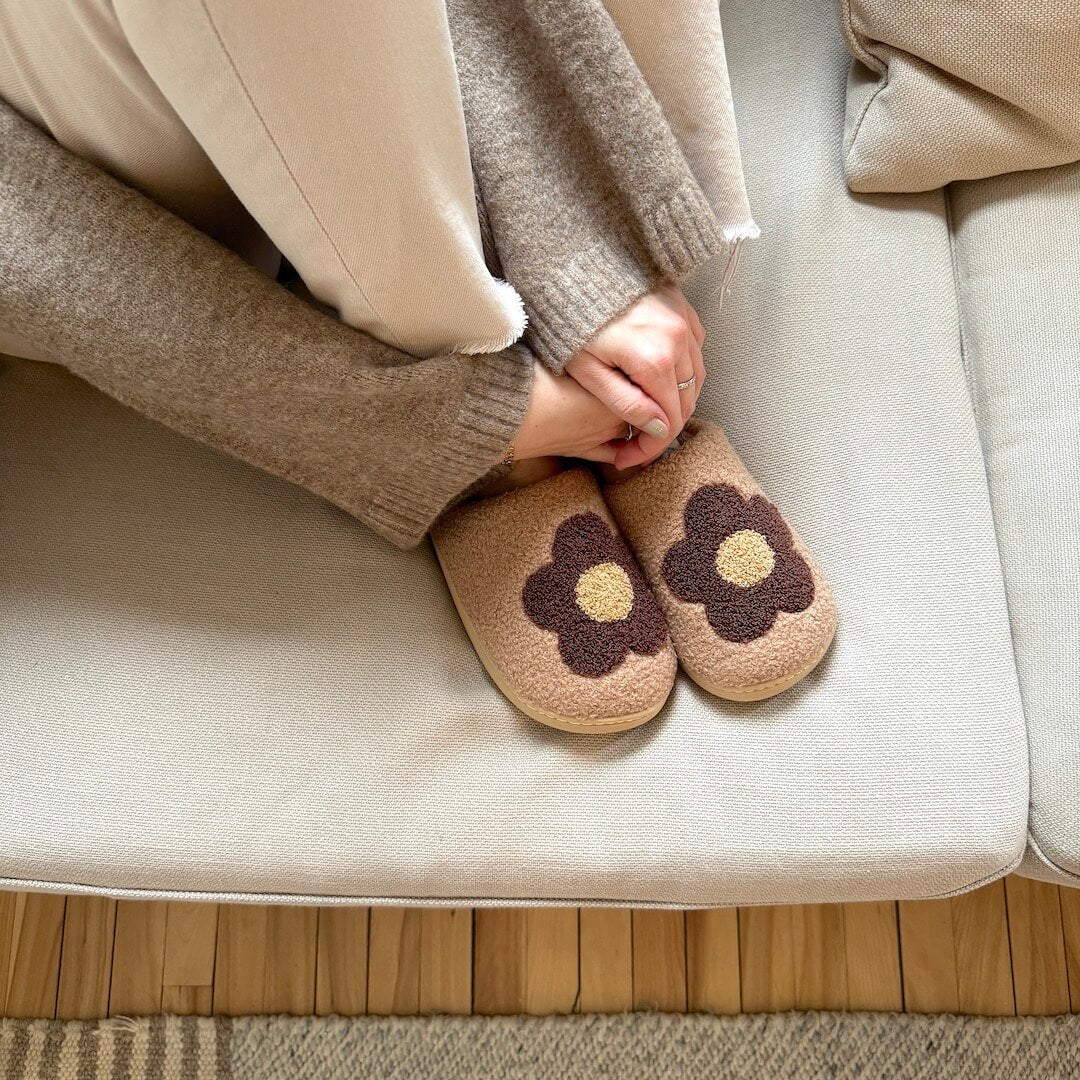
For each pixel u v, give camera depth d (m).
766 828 1.19
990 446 1.25
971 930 1.42
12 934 1.43
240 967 1.43
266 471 1.26
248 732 1.21
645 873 1.19
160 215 1.12
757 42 1.33
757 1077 1.39
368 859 1.20
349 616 1.24
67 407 1.28
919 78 1.24
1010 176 1.27
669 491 1.22
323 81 1.01
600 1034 1.40
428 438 1.17
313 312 1.13
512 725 1.22
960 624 1.21
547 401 1.18
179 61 1.01
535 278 1.17
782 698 1.21
